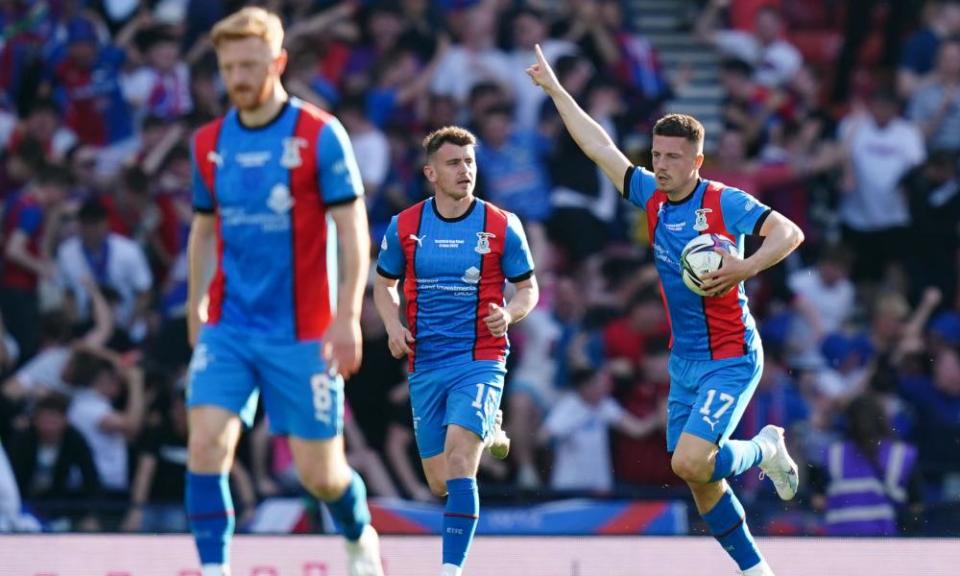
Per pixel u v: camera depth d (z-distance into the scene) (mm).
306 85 45750
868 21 51031
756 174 46781
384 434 38969
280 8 48531
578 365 39844
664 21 54656
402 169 44406
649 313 40562
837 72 51156
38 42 47562
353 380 38969
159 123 45156
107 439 38656
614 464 39656
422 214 26016
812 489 38656
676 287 24234
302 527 35406
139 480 38688
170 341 40562
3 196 45219
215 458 19859
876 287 46188
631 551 29922
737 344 24000
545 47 46938
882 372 41719
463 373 25438
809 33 52406
